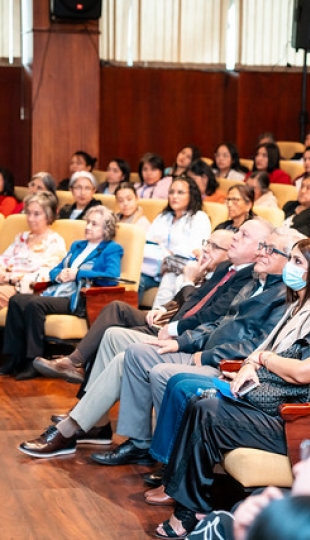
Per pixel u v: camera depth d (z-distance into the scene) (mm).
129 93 9508
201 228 5496
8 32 8992
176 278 5215
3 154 9219
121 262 5074
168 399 2992
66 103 8305
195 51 9461
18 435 3861
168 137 9719
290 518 794
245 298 3477
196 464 2766
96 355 3953
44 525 2877
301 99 9734
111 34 9266
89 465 3506
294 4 8992
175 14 9352
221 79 9664
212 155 9844
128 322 4195
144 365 3398
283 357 2838
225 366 3094
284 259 3311
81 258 5105
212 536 1827
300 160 8461
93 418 3516
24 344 5016
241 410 2779
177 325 3709
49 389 4727
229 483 3373
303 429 2662
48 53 8234
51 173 8359
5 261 5422
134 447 3498
